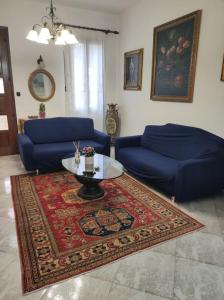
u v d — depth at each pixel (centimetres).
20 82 437
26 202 262
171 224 222
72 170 261
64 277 158
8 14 402
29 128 381
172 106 369
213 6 282
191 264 172
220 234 208
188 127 317
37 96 455
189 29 317
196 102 322
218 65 284
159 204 262
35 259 174
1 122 437
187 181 253
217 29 280
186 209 252
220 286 153
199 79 313
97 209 248
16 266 167
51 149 350
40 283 153
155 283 155
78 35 461
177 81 350
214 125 299
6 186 304
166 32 360
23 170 365
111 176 247
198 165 255
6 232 206
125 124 515
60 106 483
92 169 262
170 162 299
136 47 446
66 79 471
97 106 512
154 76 398
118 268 167
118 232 208
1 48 409
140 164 310
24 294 145
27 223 220
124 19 472
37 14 423
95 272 163
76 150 330
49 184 313
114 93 536
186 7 322
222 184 282
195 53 312
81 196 274
